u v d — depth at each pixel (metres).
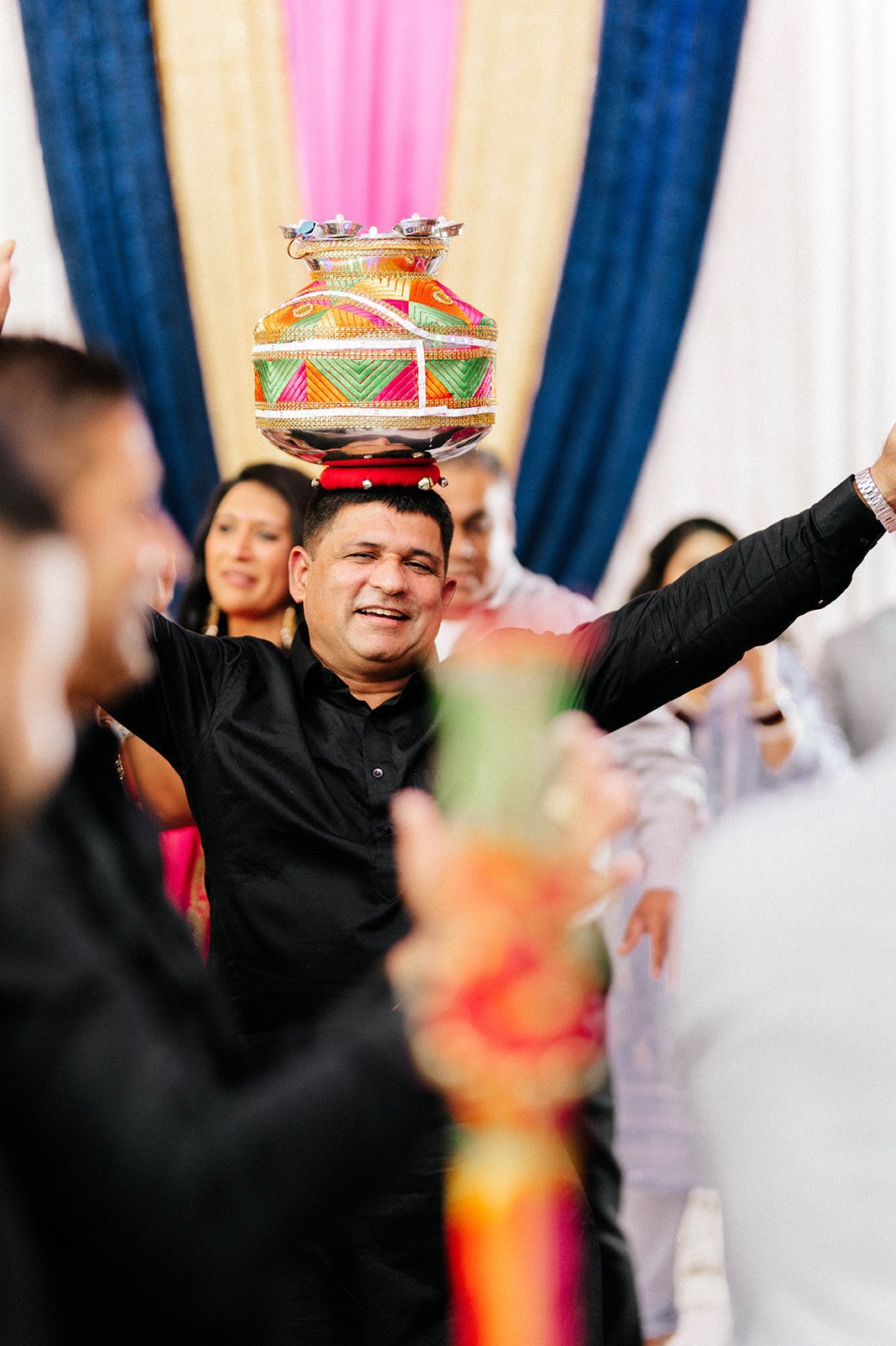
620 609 1.99
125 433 1.13
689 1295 3.33
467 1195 1.03
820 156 4.64
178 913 1.26
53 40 4.51
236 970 1.99
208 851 2.01
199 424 4.62
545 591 3.44
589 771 0.98
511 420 4.67
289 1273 1.88
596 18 4.52
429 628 2.01
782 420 4.71
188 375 4.61
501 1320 1.02
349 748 1.98
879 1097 1.06
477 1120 0.99
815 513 1.94
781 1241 1.08
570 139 4.57
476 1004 0.96
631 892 3.20
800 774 3.31
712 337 4.70
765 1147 1.08
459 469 3.34
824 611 4.68
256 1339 1.06
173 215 4.57
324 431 1.97
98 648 1.15
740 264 4.67
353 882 1.94
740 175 4.65
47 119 4.54
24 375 1.11
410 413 1.95
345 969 1.93
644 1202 3.14
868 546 1.94
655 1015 3.19
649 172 4.58
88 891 1.08
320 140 4.57
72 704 1.17
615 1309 2.51
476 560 3.34
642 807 3.18
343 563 1.99
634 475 4.68
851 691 2.95
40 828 1.00
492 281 4.61
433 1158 1.85
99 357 1.15
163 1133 0.90
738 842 1.12
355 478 2.00
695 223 4.61
